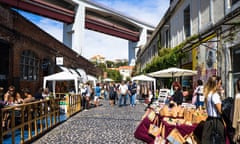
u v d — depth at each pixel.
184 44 15.74
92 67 49.91
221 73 10.95
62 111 15.67
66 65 27.47
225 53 10.63
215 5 11.69
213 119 5.61
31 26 17.59
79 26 50.34
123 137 9.01
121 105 22.52
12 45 14.89
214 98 5.59
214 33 11.69
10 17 14.31
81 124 11.99
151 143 6.84
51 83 21.80
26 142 7.95
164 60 19.59
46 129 10.03
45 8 41.38
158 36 26.06
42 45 19.98
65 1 47.94
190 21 15.47
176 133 6.24
